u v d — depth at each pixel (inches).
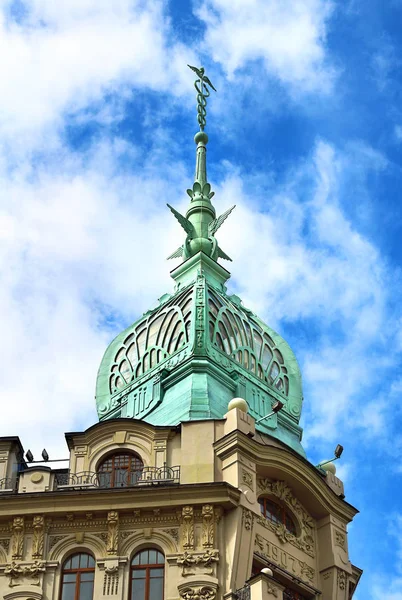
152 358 1979.6
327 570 1755.7
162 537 1620.3
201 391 1831.9
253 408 1919.3
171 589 1573.6
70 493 1642.5
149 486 1643.7
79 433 1750.7
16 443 1753.2
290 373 2076.8
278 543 1728.6
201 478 1664.6
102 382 2028.8
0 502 1641.2
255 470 1696.6
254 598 1510.8
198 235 2198.6
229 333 1993.1
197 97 2456.9
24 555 1615.4
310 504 1791.3
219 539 1614.2
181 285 2124.8
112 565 1599.4
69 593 1593.3
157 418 1844.2
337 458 1900.8
